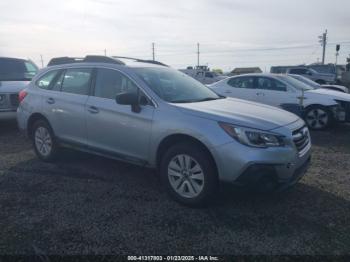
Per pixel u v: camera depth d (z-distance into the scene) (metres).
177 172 4.21
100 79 5.13
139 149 4.55
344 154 6.59
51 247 3.27
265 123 3.92
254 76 10.50
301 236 3.49
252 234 3.52
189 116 4.10
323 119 9.23
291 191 4.64
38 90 6.01
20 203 4.25
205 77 33.31
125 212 4.00
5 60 9.55
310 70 25.91
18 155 6.43
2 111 8.20
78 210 4.05
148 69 5.10
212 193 3.98
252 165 3.70
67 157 6.20
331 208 4.14
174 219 3.83
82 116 5.15
